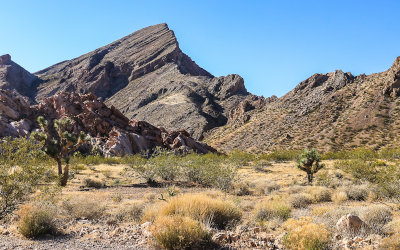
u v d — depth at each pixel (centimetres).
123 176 3048
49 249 545
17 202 881
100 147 6569
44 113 7794
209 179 2397
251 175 3198
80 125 7419
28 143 936
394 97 10750
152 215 864
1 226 727
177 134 8431
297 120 12256
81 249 547
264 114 14675
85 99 8494
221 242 598
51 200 959
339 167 2950
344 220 655
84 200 1016
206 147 8581
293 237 548
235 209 860
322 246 524
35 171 901
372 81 12481
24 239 625
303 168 2495
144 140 7475
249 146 11619
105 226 790
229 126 16812
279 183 2436
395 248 498
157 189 2156
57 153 2578
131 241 603
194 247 553
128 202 1441
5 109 7088
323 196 1507
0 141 896
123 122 8219
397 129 9138
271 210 1004
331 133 10138
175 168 2650
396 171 1295
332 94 12950
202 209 769
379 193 1405
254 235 657
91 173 3400
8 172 876
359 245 538
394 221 725
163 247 551
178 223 576
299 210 1132
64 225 791
